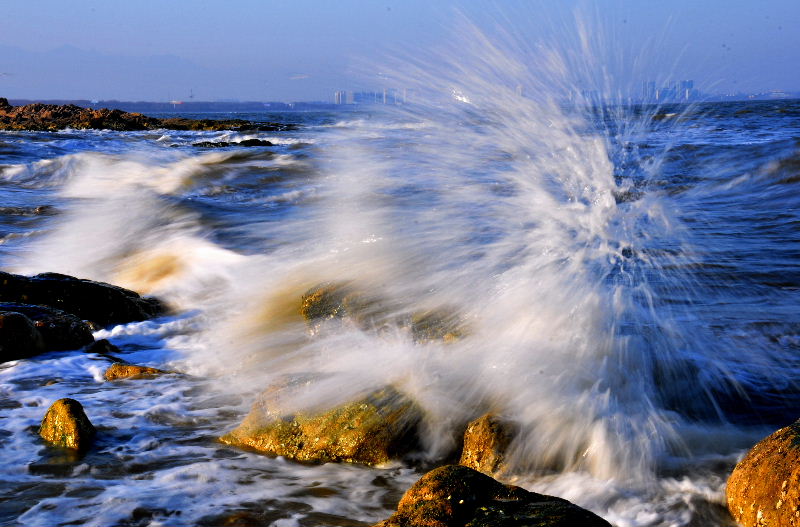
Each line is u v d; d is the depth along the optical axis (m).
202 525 3.62
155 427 4.88
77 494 3.93
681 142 20.36
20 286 7.37
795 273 7.83
